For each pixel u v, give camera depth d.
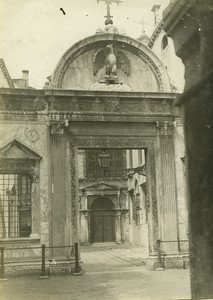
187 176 4.34
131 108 16.59
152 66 17.28
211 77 4.26
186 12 4.41
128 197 35.94
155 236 16.23
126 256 22.88
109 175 37.28
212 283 4.26
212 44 4.31
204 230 4.34
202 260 4.32
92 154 38.06
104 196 36.69
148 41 27.56
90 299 10.30
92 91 16.17
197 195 4.33
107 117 16.31
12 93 15.62
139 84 17.25
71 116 16.08
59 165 15.76
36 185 15.55
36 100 15.98
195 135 4.33
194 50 4.41
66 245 15.31
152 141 16.88
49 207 15.49
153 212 16.39
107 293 11.02
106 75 16.95
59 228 15.37
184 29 4.48
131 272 15.36
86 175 37.41
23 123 15.80
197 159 4.32
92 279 13.77
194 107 4.34
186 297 9.97
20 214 17.28
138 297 10.30
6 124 15.65
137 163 31.34
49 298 10.57
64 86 16.53
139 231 31.30
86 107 16.25
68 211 15.65
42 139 15.88
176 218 16.31
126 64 17.36
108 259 21.56
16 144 15.62
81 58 16.91
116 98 16.45
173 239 16.11
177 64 19.86
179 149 16.92
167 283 12.38
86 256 24.06
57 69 16.27
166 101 16.86
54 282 13.30
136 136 16.73
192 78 4.39
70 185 15.89
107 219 37.00
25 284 12.95
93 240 36.50
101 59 17.16
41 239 15.27
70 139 16.16
